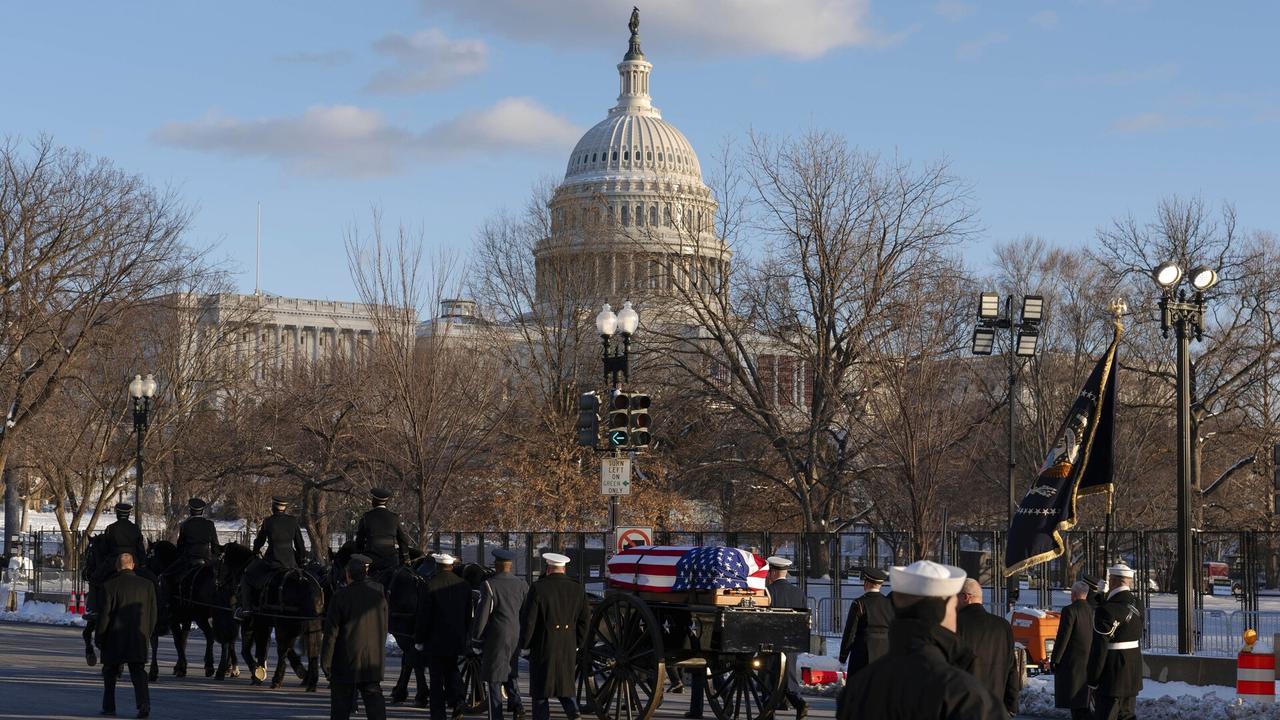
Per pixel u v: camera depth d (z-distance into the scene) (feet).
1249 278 272.10
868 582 69.62
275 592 91.71
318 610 90.53
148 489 354.54
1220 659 98.63
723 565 70.54
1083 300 304.30
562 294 267.80
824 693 97.50
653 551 73.00
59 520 265.34
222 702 84.99
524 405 245.45
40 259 231.30
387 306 228.63
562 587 70.38
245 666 113.09
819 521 231.91
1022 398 292.61
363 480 246.06
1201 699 82.99
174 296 264.93
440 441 207.31
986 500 290.56
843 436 236.02
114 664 76.38
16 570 229.25
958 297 227.61
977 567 175.42
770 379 244.01
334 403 273.33
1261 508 286.05
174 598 100.32
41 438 258.98
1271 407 285.02
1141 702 84.02
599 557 146.82
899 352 208.85
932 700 25.91
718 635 68.49
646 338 245.45
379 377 241.35
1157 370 273.75
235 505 330.13
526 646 70.08
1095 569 137.59
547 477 209.87
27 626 162.30
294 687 94.73
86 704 82.64
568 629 70.28
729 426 239.91
